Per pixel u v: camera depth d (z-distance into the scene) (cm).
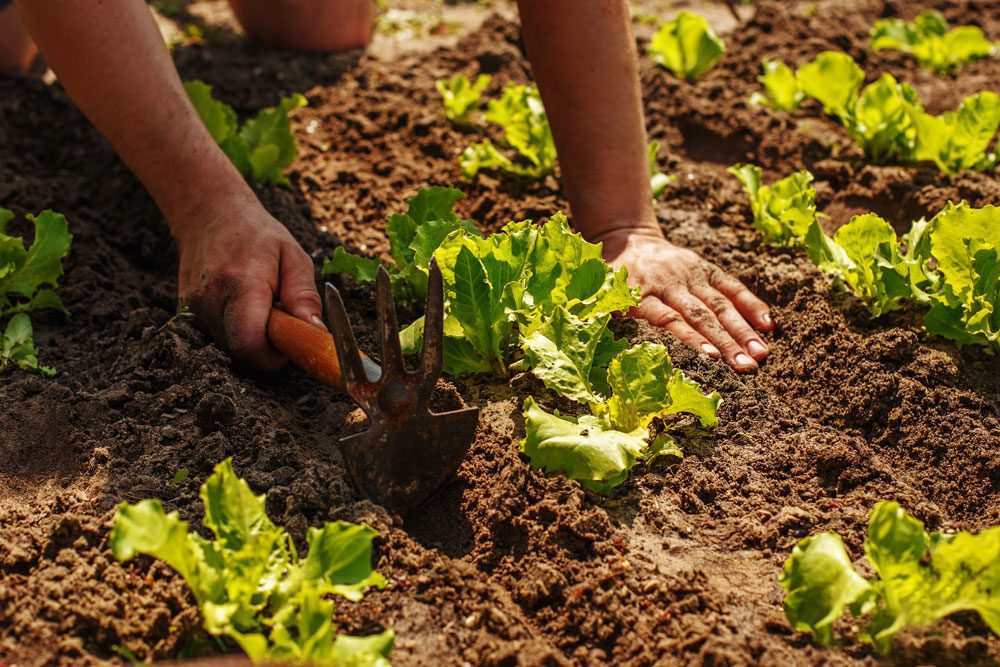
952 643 138
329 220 194
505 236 160
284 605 136
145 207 195
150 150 164
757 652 137
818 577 136
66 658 135
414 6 294
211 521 136
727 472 154
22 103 215
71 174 204
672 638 139
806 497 152
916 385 160
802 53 234
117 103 162
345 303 174
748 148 212
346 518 145
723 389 162
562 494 148
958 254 163
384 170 205
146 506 133
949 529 149
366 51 246
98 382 163
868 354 164
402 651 138
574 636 140
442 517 149
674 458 155
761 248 185
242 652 136
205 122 194
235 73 231
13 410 157
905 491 152
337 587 135
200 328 165
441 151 210
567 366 154
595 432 151
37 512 147
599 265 160
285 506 147
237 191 167
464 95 213
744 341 168
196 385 158
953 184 195
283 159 199
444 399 155
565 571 143
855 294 174
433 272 144
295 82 230
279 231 166
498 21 244
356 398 145
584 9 169
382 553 143
